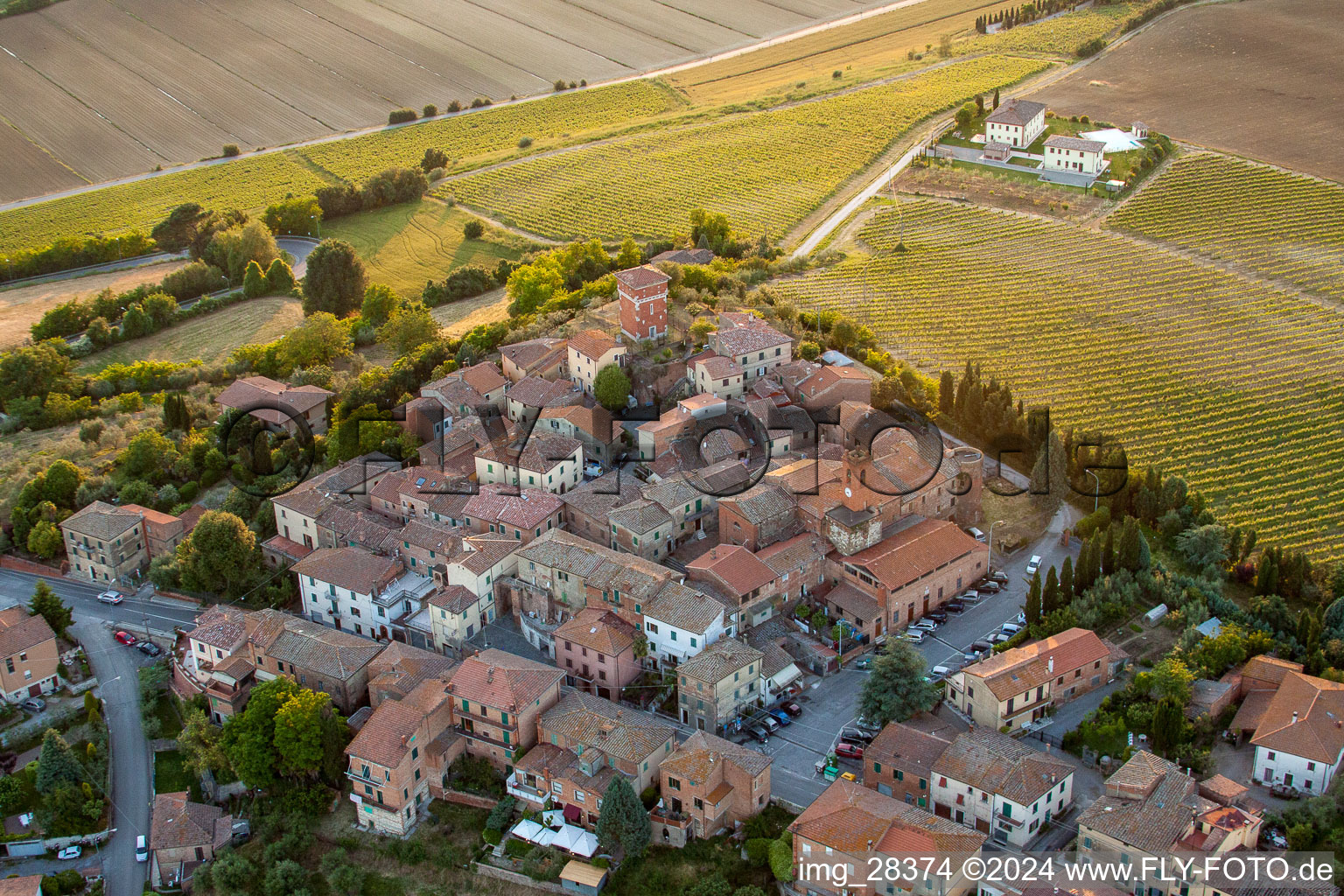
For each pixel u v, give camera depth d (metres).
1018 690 153.75
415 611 184.12
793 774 152.38
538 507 190.62
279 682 163.12
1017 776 138.62
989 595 185.12
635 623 169.75
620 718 154.12
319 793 157.50
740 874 140.00
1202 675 159.88
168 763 169.75
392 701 157.50
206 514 194.62
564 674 162.12
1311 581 183.12
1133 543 180.50
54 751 161.62
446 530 187.50
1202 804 135.62
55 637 183.00
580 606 175.50
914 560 177.38
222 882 150.38
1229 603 174.62
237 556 193.12
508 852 147.62
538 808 151.12
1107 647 164.00
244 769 158.38
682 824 143.88
